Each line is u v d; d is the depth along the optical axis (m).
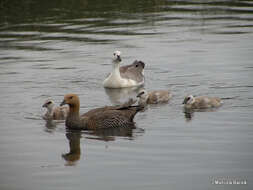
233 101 17.44
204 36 26.92
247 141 13.62
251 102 17.25
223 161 12.40
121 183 11.40
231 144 13.45
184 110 16.83
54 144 13.91
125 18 31.09
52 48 25.30
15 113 16.59
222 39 26.25
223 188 11.10
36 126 15.46
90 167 12.30
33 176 11.85
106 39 26.70
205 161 12.43
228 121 15.38
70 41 26.48
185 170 11.98
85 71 21.80
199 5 34.56
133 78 20.69
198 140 13.85
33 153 13.22
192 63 22.39
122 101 18.19
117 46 25.44
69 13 32.34
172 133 14.51
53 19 30.89
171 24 29.55
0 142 14.00
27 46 25.72
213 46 25.02
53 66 22.41
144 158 12.73
